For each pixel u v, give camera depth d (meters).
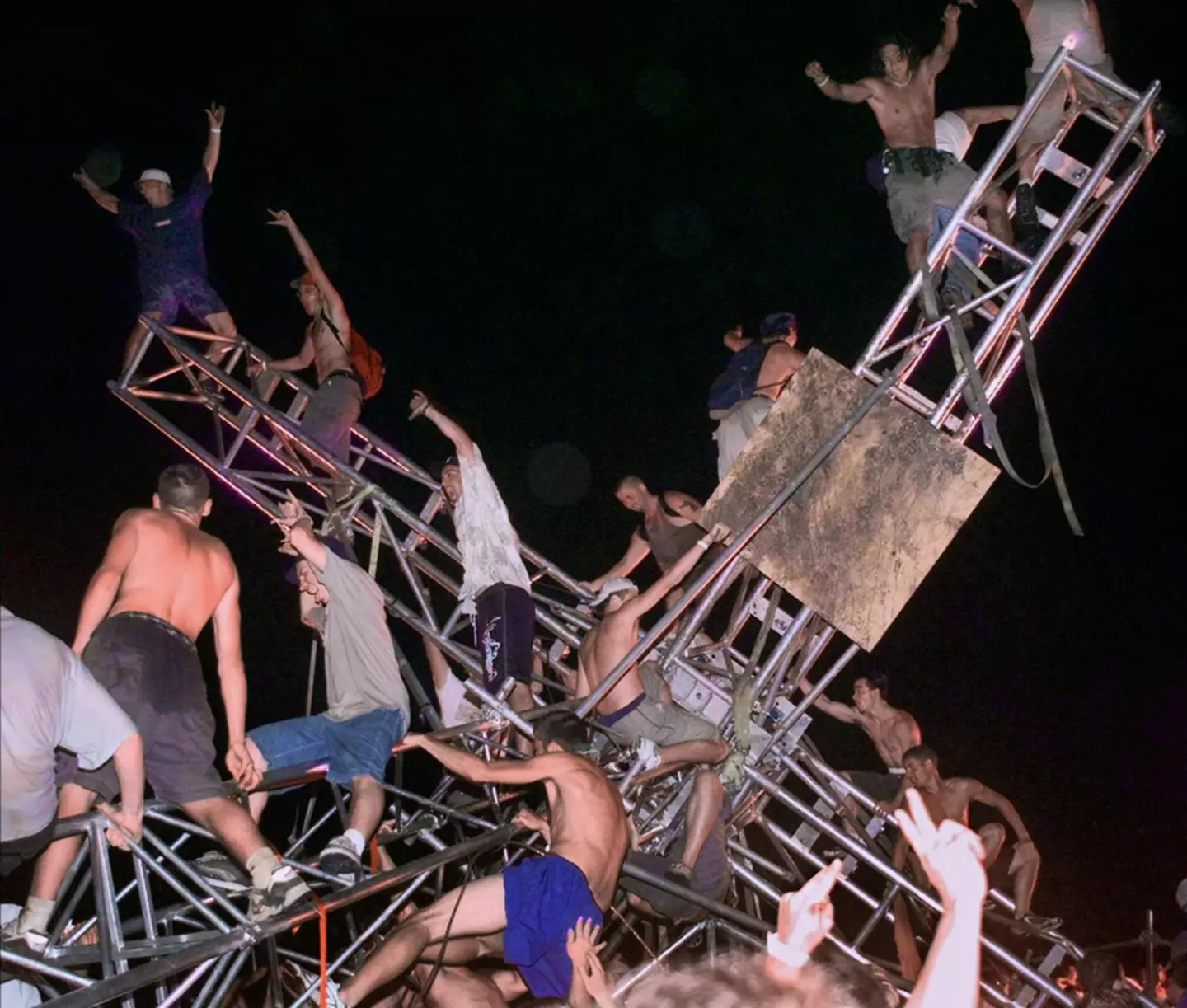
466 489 7.95
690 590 7.36
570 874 5.84
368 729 6.04
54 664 4.25
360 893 5.38
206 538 5.41
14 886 7.27
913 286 7.59
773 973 3.21
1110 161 7.38
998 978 9.65
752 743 8.10
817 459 7.30
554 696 9.38
